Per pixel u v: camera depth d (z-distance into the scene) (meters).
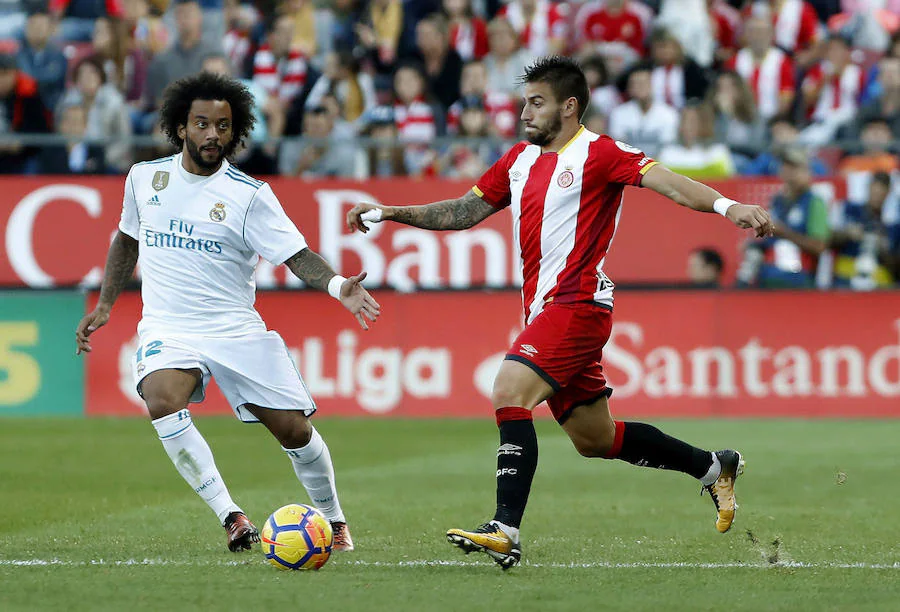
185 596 18.81
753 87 58.78
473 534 20.52
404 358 49.34
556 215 21.92
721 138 54.56
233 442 42.19
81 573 20.75
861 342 48.81
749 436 43.53
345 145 50.53
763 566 21.84
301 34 61.84
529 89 22.25
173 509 29.08
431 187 49.16
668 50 56.44
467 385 49.31
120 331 49.28
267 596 18.83
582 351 21.80
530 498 31.44
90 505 29.73
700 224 49.12
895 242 50.12
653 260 49.31
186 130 22.73
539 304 22.14
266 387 22.95
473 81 55.78
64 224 49.31
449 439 43.38
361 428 46.22
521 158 22.61
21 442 41.91
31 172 50.44
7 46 66.19
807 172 49.41
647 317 49.16
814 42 62.56
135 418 48.69
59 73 60.41
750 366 49.00
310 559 20.95
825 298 48.84
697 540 24.95
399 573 20.86
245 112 23.16
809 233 49.34
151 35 62.78
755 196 49.50
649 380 49.16
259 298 49.31
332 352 49.34
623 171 21.58
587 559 22.55
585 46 59.66
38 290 49.25
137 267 49.44
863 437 43.38
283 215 23.03
